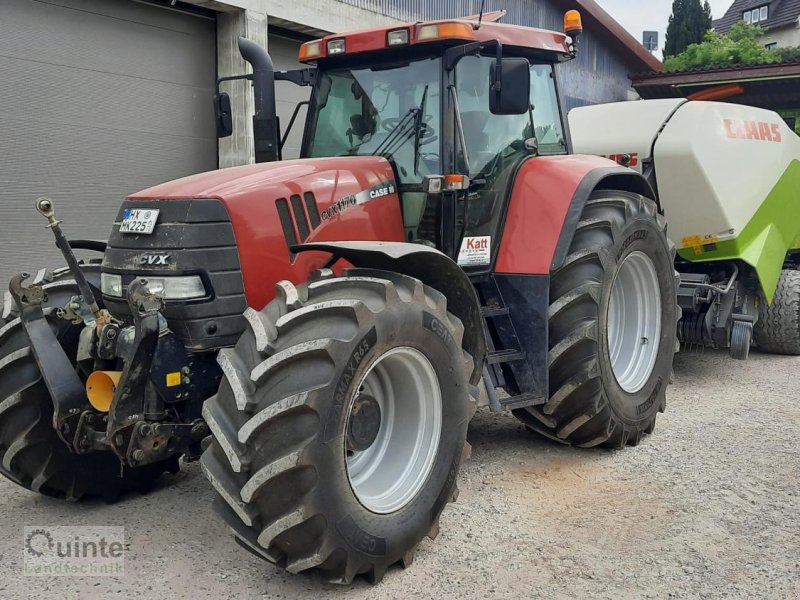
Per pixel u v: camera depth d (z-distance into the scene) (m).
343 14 9.64
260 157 4.27
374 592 2.90
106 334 3.21
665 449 4.45
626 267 4.64
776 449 4.41
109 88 7.79
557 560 3.13
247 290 3.22
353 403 2.90
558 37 4.69
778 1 39.44
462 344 3.55
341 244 3.12
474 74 4.12
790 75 10.66
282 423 2.67
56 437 3.54
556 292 4.14
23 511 3.68
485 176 4.17
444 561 3.14
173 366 3.10
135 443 3.01
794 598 2.85
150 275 3.16
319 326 2.83
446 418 3.22
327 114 4.28
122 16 7.83
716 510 3.60
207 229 3.14
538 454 4.40
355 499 2.85
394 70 4.05
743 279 6.55
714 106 6.29
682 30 30.33
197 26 8.55
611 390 4.21
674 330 4.84
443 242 3.91
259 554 2.83
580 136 6.69
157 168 8.32
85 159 7.66
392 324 2.93
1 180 7.05
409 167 3.95
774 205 6.58
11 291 3.32
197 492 3.92
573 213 4.13
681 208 6.28
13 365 3.46
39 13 7.17
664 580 2.98
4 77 6.98
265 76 4.26
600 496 3.78
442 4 11.30
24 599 2.84
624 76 17.59
